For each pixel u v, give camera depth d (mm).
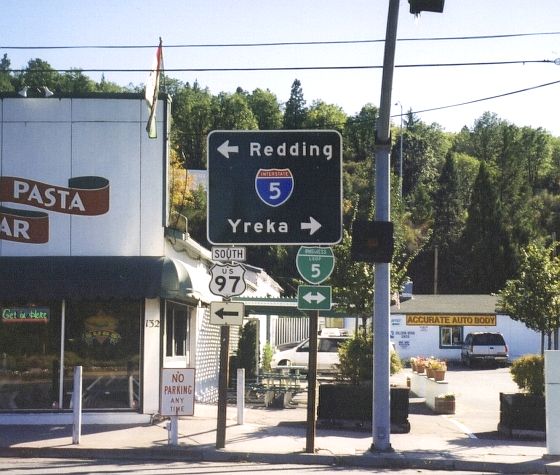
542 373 17547
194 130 91625
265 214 15422
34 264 17766
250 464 14305
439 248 79000
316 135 15516
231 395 25562
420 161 106375
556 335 40500
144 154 18484
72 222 18359
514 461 14516
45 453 14836
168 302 19797
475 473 13992
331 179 15477
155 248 18297
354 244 15305
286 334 44938
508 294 19016
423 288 77625
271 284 41250
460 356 47719
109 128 18469
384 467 14438
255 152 15539
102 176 18422
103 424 17797
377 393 15273
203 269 23828
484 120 134000
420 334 48281
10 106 18500
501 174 97625
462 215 87438
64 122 18484
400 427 18062
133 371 18109
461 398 26578
